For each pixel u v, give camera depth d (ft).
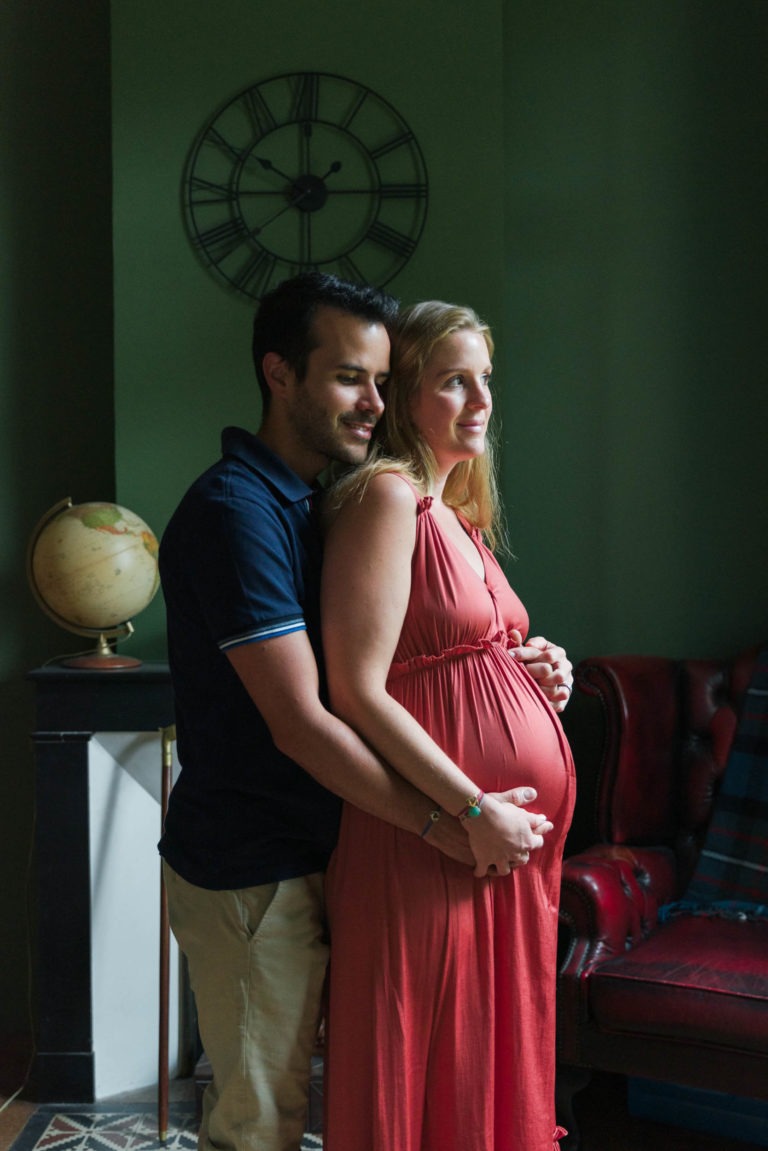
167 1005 8.48
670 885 9.04
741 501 10.12
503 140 9.97
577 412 10.33
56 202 10.30
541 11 10.23
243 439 5.41
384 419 5.80
